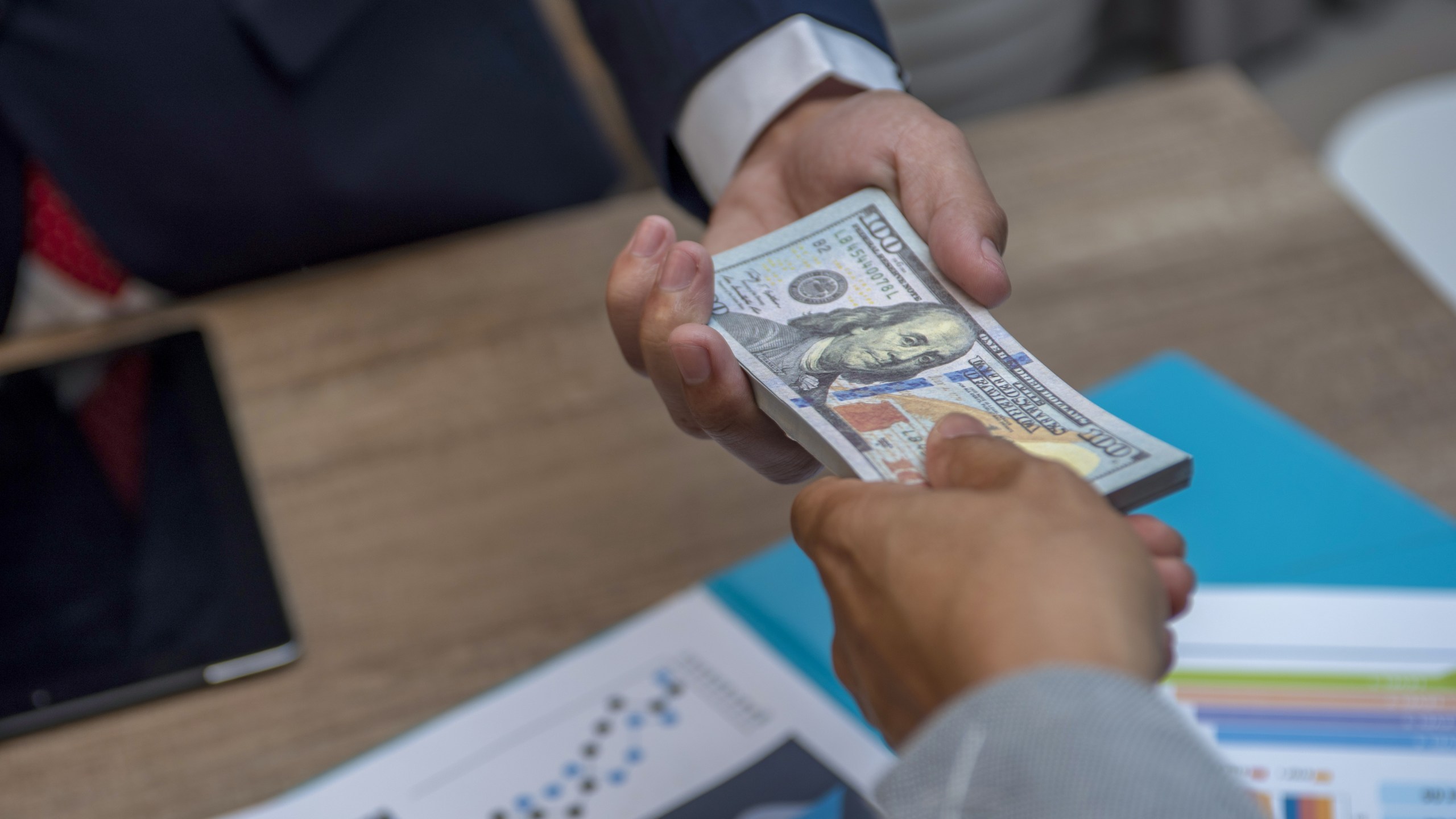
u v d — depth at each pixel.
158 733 0.82
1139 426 0.95
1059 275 1.10
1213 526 0.87
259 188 1.38
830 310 0.73
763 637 0.84
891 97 0.82
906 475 0.58
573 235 1.21
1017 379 0.66
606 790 0.75
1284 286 1.06
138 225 1.35
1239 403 0.96
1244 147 1.21
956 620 0.41
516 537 0.93
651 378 0.75
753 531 0.92
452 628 0.87
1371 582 0.82
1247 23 2.16
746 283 0.75
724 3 0.92
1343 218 1.12
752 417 0.71
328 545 0.94
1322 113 2.13
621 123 1.69
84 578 0.92
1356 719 0.73
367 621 0.88
